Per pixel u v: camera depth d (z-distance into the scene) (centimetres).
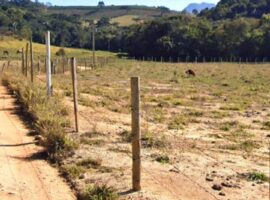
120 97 2903
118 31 15188
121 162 1236
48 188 1055
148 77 5003
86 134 1548
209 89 3731
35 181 1099
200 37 11631
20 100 2278
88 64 7619
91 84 3894
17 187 1051
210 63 9525
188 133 1739
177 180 1102
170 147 1438
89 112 2078
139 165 1006
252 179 1146
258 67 7762
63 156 1274
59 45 14588
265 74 5856
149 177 1112
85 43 14600
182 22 12494
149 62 9775
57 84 3127
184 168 1208
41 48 11444
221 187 1057
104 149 1370
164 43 11819
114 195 956
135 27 13712
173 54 11775
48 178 1125
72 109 2091
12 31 13488
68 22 16475
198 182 1095
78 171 1143
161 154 1330
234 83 4375
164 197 980
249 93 3456
